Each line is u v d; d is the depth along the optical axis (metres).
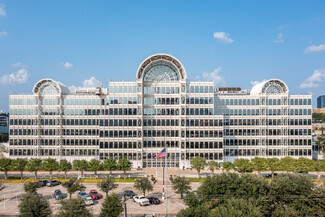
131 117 80.94
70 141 83.19
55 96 82.94
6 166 67.25
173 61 83.00
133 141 80.75
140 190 52.06
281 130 85.81
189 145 80.25
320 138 93.12
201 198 42.84
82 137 83.31
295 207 41.12
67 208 35.59
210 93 81.31
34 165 65.06
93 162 67.56
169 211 45.84
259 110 86.44
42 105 82.88
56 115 82.88
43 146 82.06
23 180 66.06
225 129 85.94
